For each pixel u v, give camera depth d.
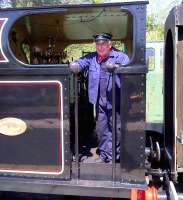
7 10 3.12
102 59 3.21
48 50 4.39
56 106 3.08
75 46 4.77
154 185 3.29
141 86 2.96
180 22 3.00
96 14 3.31
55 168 3.14
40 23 3.67
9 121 3.18
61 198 3.59
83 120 4.10
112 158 3.10
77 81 3.15
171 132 3.68
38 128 3.14
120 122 3.05
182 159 3.02
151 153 3.67
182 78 3.03
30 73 3.08
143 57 2.94
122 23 3.76
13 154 3.21
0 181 3.22
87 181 3.14
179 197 3.07
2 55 3.13
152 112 5.47
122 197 3.04
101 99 3.24
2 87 3.16
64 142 3.10
